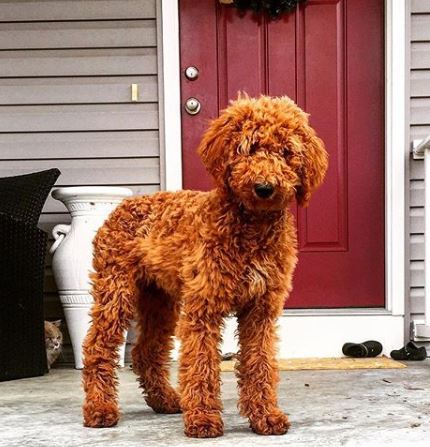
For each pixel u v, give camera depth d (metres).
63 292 3.23
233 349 3.39
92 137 3.46
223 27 3.46
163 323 2.52
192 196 2.32
